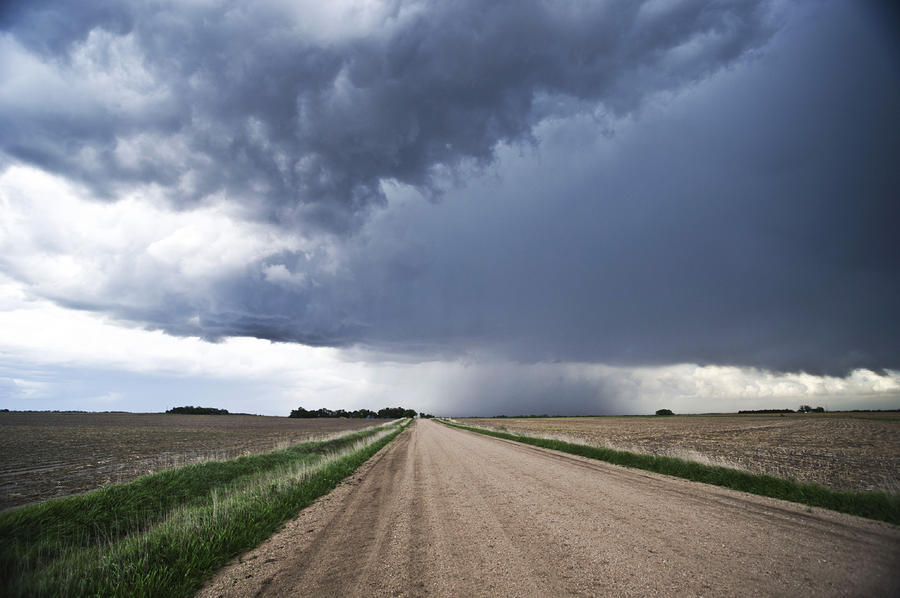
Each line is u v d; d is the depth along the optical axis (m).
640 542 6.13
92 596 4.91
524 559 5.60
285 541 7.00
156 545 6.23
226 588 5.08
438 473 14.66
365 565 5.66
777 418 90.25
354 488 12.25
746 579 4.73
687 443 29.52
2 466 18.53
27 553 6.40
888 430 42.56
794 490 9.48
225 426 67.19
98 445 29.22
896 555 5.46
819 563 5.20
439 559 5.77
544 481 12.15
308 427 69.50
